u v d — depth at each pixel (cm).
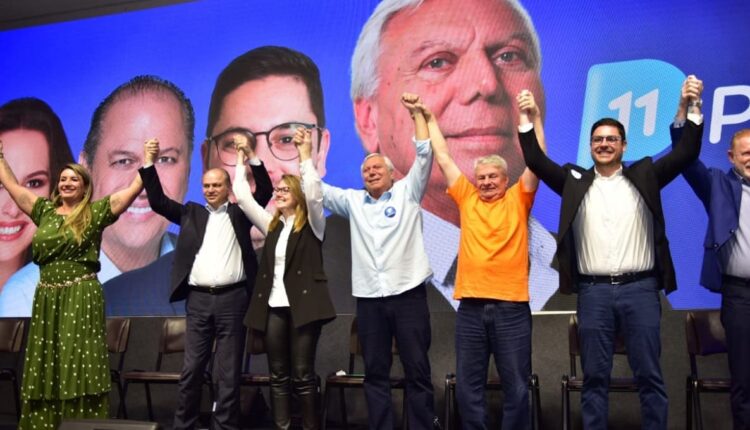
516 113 422
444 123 430
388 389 316
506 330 288
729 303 282
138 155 490
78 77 512
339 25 464
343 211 341
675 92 400
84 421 246
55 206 309
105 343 303
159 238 473
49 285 296
